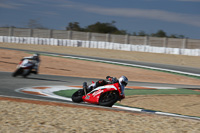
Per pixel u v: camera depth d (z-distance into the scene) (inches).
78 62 4037.9
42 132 674.8
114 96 1158.3
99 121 818.2
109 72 3408.0
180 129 789.2
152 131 751.1
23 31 7564.0
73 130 708.7
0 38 6811.0
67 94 1571.1
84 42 6451.8
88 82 2337.6
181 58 5206.7
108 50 5994.1
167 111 1396.4
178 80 3196.4
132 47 5959.6
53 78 2364.7
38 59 2162.9
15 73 2075.5
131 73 3435.0
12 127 695.7
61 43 6609.3
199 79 3316.9
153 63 4485.7
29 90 1560.0
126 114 961.5
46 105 1019.9
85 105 1128.8
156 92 2005.4
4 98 1119.0
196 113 1418.6
